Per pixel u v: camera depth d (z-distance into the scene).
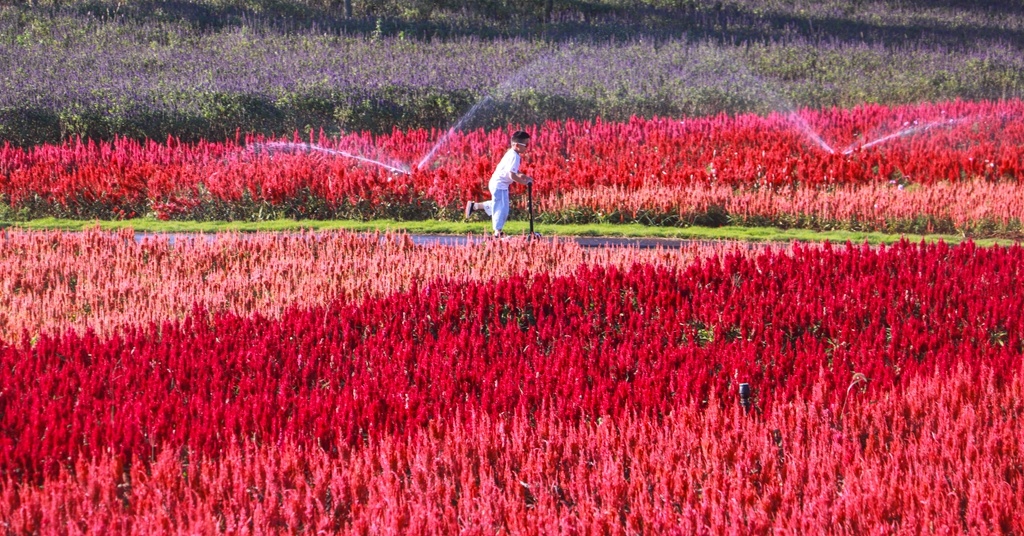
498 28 138.38
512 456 30.94
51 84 96.94
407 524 27.00
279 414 33.66
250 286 49.09
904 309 46.31
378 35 127.62
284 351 40.34
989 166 78.12
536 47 126.38
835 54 134.12
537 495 29.20
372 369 39.09
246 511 28.02
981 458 30.78
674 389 37.09
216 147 83.38
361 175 70.31
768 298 45.81
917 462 30.45
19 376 36.47
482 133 89.25
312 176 70.00
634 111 104.12
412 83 102.38
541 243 55.31
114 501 27.77
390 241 56.41
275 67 107.88
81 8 130.38
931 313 45.94
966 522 27.78
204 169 74.56
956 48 148.25
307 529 26.83
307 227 66.44
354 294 48.16
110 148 84.06
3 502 27.31
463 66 113.12
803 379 37.78
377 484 28.97
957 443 31.62
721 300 46.22
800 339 43.84
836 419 34.03
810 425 32.94
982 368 38.16
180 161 79.12
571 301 45.75
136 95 95.19
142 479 29.45
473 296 45.91
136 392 35.97
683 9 156.50
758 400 36.06
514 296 45.72
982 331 43.44
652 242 62.97
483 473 29.25
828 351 42.72
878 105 110.31
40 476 30.00
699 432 32.56
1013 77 129.75
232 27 128.88
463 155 82.81
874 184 75.69
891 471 30.09
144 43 118.81
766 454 30.50
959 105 106.94
